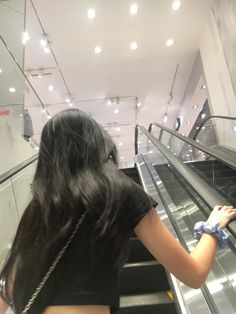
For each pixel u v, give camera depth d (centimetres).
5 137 378
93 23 782
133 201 87
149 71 1030
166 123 1427
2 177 269
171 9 766
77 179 88
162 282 244
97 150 95
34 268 83
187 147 623
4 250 291
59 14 740
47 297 79
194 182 179
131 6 741
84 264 81
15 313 83
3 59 456
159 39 875
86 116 102
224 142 741
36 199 90
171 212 327
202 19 820
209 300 184
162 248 86
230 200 364
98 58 930
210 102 905
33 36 807
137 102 1225
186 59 984
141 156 691
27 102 686
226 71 739
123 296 233
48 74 984
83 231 83
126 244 84
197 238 103
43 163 95
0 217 302
